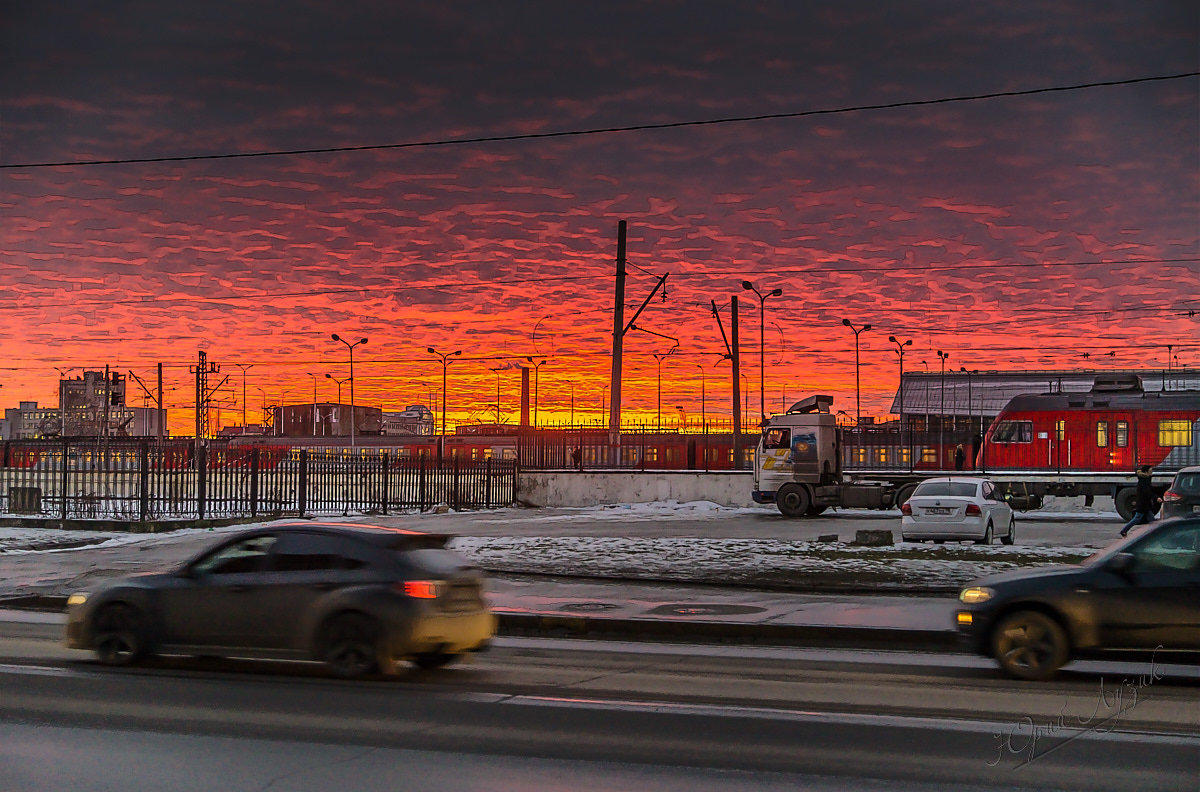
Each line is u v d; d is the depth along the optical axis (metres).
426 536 12.36
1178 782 7.53
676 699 10.59
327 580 11.88
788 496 40.88
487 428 100.69
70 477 39.72
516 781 7.41
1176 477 28.91
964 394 87.50
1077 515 41.38
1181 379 68.94
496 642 15.18
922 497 27.66
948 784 7.43
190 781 7.36
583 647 14.66
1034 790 7.30
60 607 19.25
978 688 11.33
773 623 15.48
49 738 8.70
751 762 8.01
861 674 12.29
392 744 8.54
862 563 22.25
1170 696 10.89
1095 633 11.59
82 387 111.81
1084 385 80.38
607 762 7.98
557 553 24.52
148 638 12.38
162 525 31.92
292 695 10.72
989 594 12.07
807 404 41.69
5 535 30.64
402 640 11.56
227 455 37.84
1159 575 11.49
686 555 24.05
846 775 7.64
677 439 55.38
